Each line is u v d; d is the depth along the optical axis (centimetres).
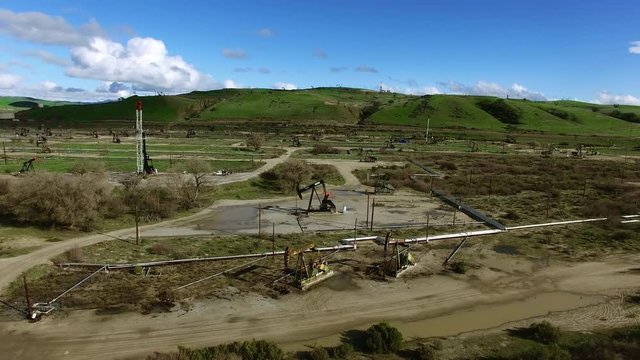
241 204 4922
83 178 4050
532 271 3167
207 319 2336
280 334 2212
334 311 2469
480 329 2312
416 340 2180
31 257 3014
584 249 3669
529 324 2378
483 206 5159
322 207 4656
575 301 2691
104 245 3362
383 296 2677
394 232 3975
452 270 3141
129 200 4500
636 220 4581
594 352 2006
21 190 3703
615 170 8206
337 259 3256
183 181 5125
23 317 2289
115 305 2452
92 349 2038
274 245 3494
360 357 2011
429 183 6462
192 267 3017
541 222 4475
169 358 1880
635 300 2712
